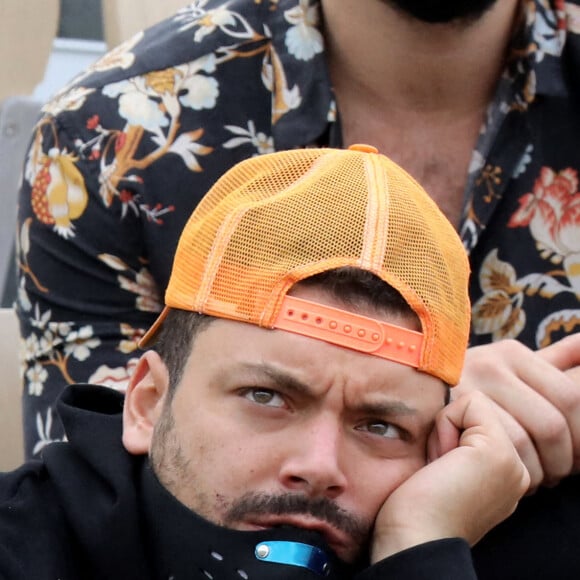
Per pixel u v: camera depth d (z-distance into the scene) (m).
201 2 6.74
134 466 4.33
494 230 6.07
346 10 5.93
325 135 6.14
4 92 8.93
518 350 4.71
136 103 6.11
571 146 6.14
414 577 3.77
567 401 4.57
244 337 3.86
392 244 3.95
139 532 4.13
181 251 4.29
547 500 4.68
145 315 6.00
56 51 10.59
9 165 9.05
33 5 8.82
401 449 4.09
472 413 4.31
